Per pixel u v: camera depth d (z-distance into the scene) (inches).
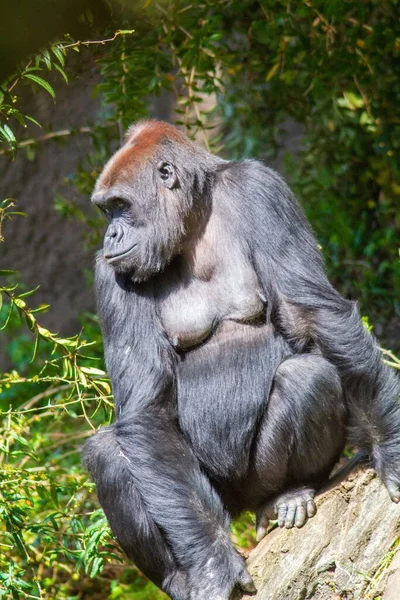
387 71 922.1
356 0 866.1
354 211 1019.9
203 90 870.4
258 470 514.3
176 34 862.5
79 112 1277.1
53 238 1429.6
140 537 490.9
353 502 489.7
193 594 457.7
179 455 496.7
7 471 596.4
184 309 530.0
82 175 992.9
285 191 551.8
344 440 514.6
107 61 806.5
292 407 496.7
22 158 1391.5
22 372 1226.0
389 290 965.2
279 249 528.1
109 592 786.8
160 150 532.1
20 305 567.2
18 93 991.0
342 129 969.5
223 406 516.1
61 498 761.6
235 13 940.0
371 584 461.7
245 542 756.0
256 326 527.5
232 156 1155.3
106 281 544.1
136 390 517.3
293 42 932.6
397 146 945.5
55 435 903.1
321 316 511.5
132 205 522.0
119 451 499.5
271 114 1067.9
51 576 792.9
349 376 498.9
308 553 475.8
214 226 542.3
